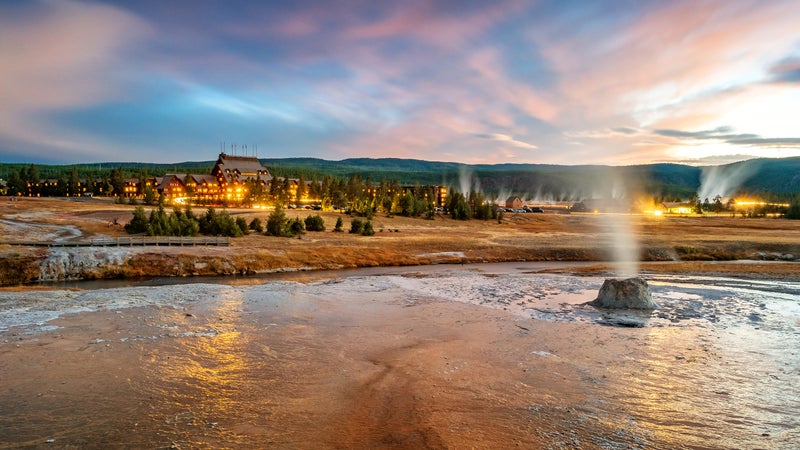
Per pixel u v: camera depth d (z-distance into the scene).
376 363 15.83
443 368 15.30
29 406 11.56
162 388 12.98
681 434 10.45
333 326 21.53
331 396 12.62
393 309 26.05
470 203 129.38
